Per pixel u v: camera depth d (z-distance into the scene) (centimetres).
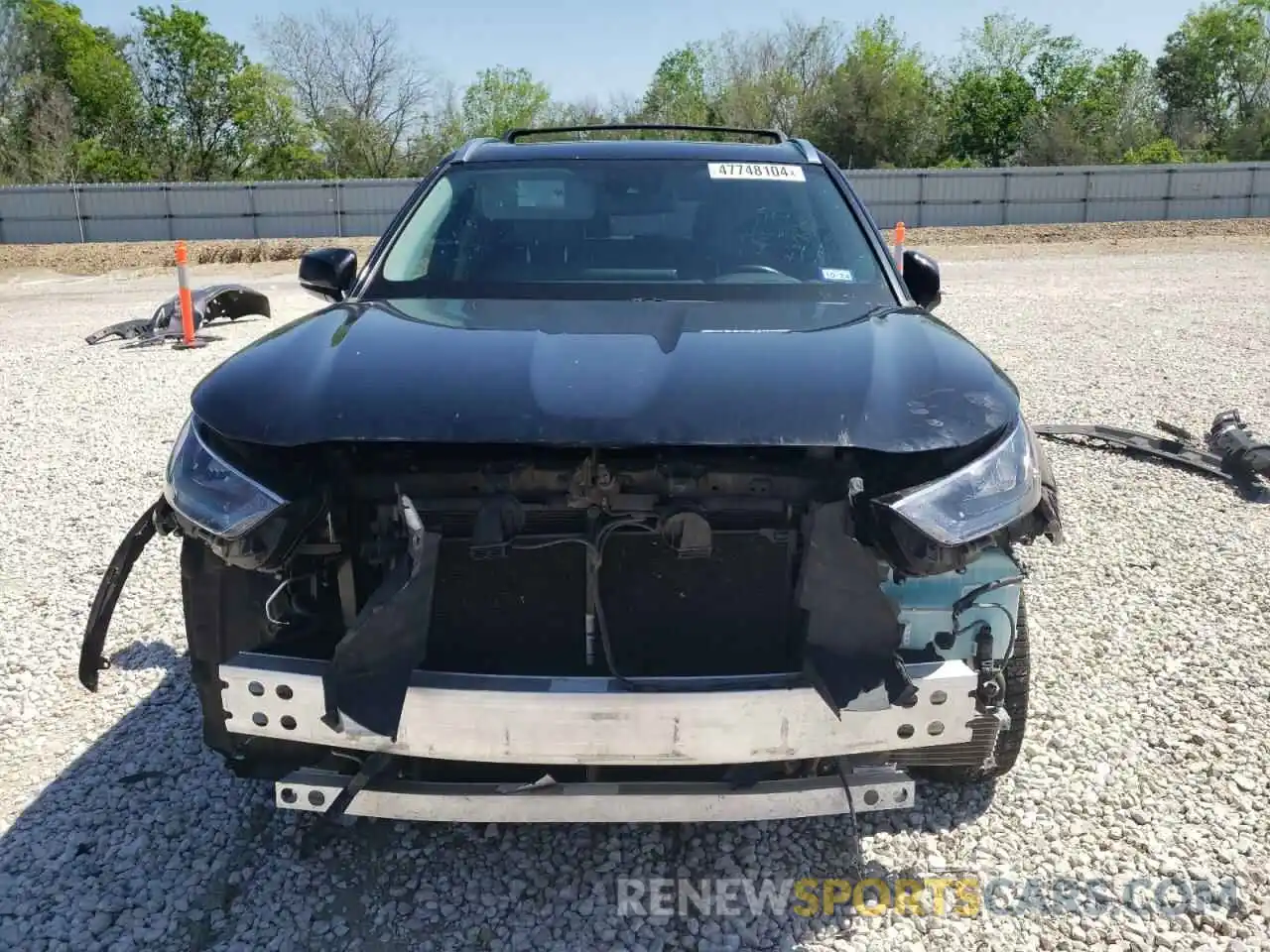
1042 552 494
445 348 265
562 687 223
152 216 3005
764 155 397
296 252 2623
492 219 361
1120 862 280
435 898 269
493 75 5509
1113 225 3094
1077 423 735
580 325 287
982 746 270
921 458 233
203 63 5194
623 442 225
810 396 239
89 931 256
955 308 1360
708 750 226
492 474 235
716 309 310
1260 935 253
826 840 290
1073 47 5488
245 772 262
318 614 247
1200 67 6219
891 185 3162
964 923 259
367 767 242
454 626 246
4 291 1945
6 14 5006
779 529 242
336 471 237
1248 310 1293
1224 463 598
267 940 254
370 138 5231
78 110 5194
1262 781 314
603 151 393
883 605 225
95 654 276
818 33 5416
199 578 245
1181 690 367
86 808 307
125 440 722
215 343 1130
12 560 501
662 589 245
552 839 292
